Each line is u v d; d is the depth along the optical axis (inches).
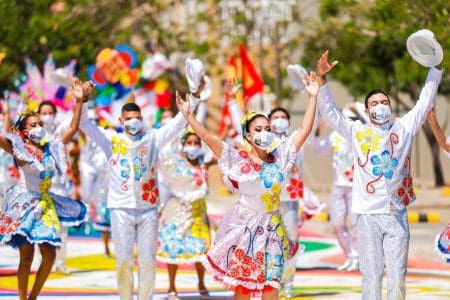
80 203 697.6
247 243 563.5
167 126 678.5
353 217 934.4
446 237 625.0
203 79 644.1
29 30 1847.9
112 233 669.3
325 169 2541.8
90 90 671.8
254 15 2229.3
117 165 665.6
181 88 2196.1
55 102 1087.0
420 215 1455.5
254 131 569.0
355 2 1445.6
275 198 569.9
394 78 1715.1
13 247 670.5
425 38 600.4
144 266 666.2
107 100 1312.7
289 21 2089.1
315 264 996.6
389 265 588.4
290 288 761.6
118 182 665.0
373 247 590.6
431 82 613.6
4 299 743.7
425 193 2009.1
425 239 1210.0
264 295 571.2
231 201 1923.0
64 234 908.0
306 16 2167.8
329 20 1669.5
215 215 1573.6
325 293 788.6
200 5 2465.6
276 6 2155.5
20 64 1845.5
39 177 671.1
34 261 948.6
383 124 603.2
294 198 772.0
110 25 1987.0
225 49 2378.2
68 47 1892.2
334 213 946.7
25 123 676.7
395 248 588.4
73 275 904.9
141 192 665.6
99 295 776.9
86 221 694.5
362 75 1704.0
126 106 670.5
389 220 590.6
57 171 680.4
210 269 566.9
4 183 995.9
